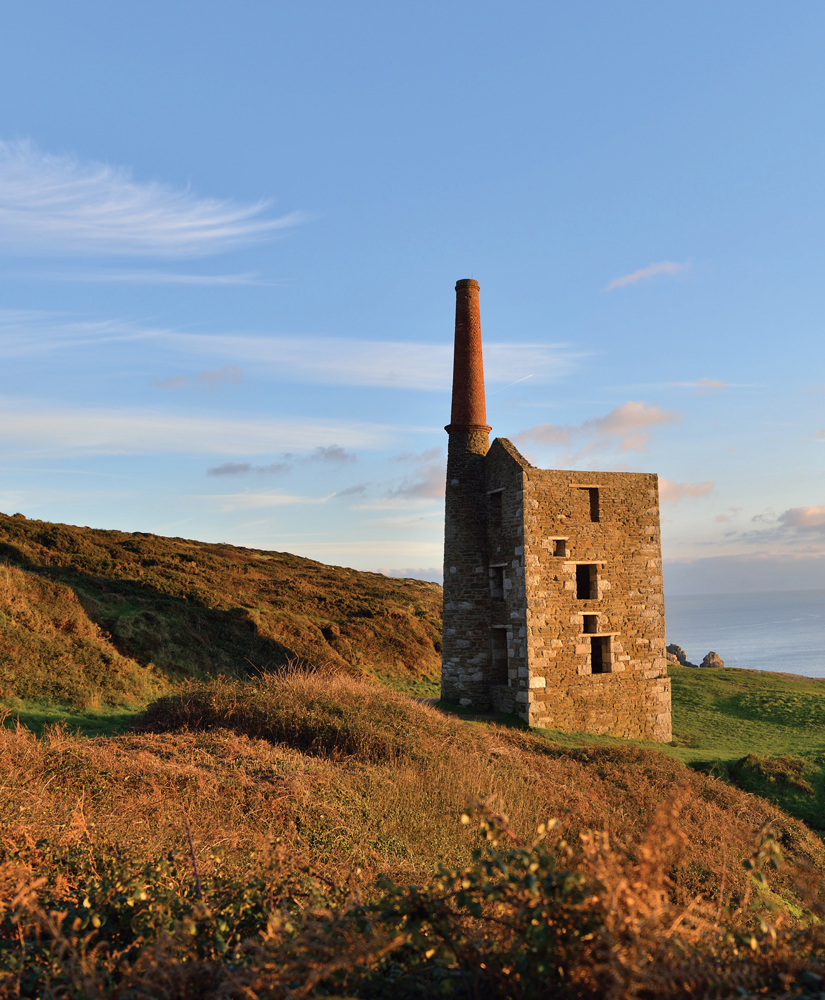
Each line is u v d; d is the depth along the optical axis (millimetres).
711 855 10766
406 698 21844
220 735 15367
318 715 17062
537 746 20625
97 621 26203
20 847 6590
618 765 18969
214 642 30188
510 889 3887
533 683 24891
